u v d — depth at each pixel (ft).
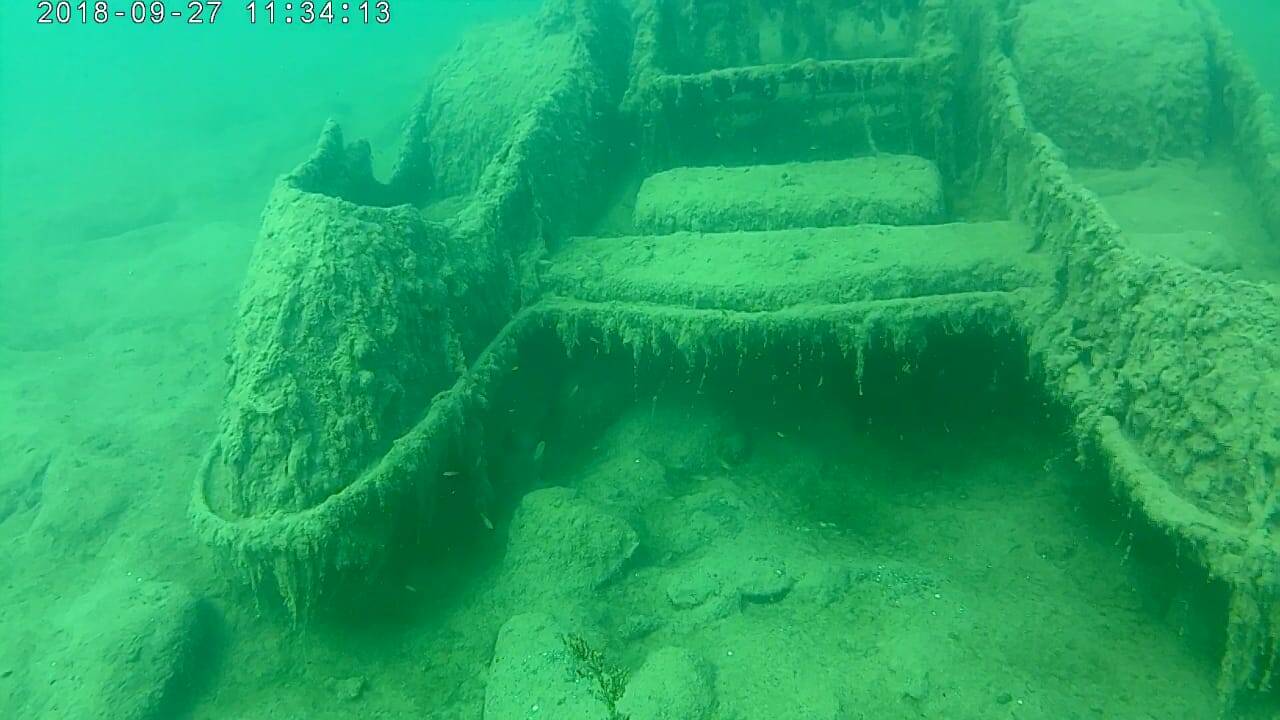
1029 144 17.89
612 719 11.73
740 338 16.52
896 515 17.76
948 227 18.08
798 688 12.73
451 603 16.07
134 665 13.97
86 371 25.84
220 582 16.44
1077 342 14.64
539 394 20.18
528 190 19.69
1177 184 20.33
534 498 17.01
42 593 16.72
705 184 20.83
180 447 21.15
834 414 20.62
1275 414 10.81
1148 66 21.15
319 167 21.03
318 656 15.10
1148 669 12.67
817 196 19.47
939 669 12.81
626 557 16.14
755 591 15.17
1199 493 11.57
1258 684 11.41
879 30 26.20
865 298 16.33
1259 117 19.33
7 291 33.01
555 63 26.02
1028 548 15.99
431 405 15.42
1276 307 11.46
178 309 30.55
